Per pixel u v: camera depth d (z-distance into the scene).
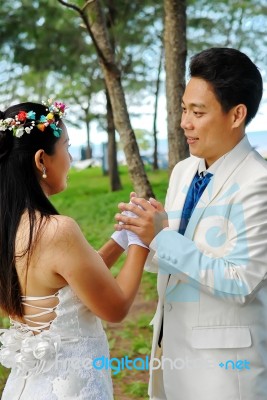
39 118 2.07
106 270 2.02
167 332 2.26
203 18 13.97
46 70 14.41
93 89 15.98
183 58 4.18
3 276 2.04
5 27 12.29
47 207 2.05
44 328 2.08
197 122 2.14
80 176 22.17
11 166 2.03
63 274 1.98
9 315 2.13
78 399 2.04
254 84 2.10
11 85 19.23
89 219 11.17
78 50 13.48
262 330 2.15
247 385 2.12
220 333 2.13
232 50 2.10
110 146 15.66
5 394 2.18
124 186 16.88
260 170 2.10
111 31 10.89
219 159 2.19
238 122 2.12
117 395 3.97
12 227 2.01
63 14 12.21
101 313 2.03
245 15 13.95
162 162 23.97
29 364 2.06
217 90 2.08
